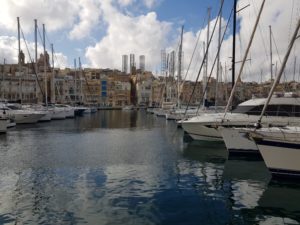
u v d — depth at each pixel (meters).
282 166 14.78
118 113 101.44
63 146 26.77
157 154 22.78
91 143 28.75
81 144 28.06
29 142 29.12
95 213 11.28
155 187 14.41
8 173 16.89
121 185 14.67
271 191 13.80
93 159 20.86
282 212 11.52
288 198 12.91
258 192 13.69
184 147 25.73
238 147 20.98
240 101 33.97
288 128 16.58
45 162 19.77
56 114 62.12
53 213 11.24
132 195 13.23
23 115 48.47
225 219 10.91
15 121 48.00
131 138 32.81
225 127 21.44
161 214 11.26
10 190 13.84
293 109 22.97
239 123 23.62
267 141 14.77
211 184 14.92
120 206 11.95
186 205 12.12
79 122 57.06
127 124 52.59
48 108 60.34
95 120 63.53
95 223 10.45
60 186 14.45
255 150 20.81
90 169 17.88
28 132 37.94
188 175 16.59
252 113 24.08
